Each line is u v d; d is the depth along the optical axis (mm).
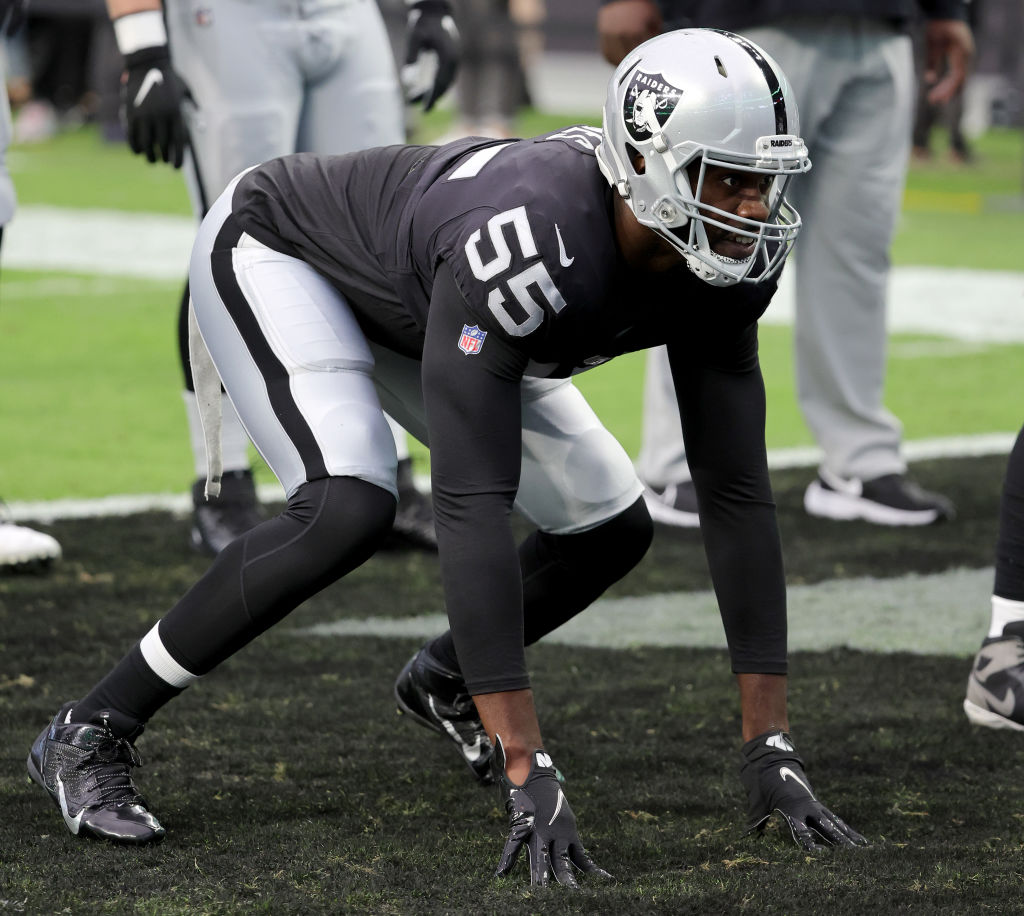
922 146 62469
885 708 13492
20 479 21531
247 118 17812
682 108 9141
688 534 19734
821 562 18359
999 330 33531
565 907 9320
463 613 9766
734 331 10172
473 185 9797
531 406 11195
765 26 19156
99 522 19562
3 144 17250
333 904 9453
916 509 20047
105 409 25766
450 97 83875
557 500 11227
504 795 9914
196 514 18359
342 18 18094
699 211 9367
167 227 46312
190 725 12984
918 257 42969
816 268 20219
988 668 12930
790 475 22578
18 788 11547
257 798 11445
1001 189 56188
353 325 10883
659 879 9805
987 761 12273
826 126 19781
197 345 11336
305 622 15961
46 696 13555
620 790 11641
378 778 11906
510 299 9375
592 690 13961
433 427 9750
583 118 75812
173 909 9391
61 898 9547
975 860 10188
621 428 25344
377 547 10406
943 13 21234
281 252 11023
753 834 10672
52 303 34938
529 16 64438
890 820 11039
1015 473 12914
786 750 10688
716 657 14953
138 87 17141
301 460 10352
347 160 11055
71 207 49781
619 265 9633
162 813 11117
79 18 70125
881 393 20453
